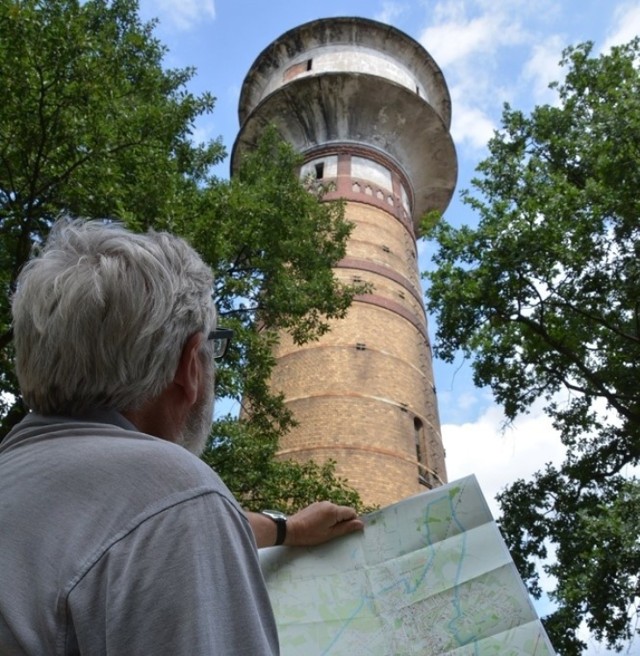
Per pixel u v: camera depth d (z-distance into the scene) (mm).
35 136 7953
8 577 1190
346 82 24344
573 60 14211
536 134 14070
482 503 2119
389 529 2154
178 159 11008
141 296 1525
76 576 1151
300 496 10195
